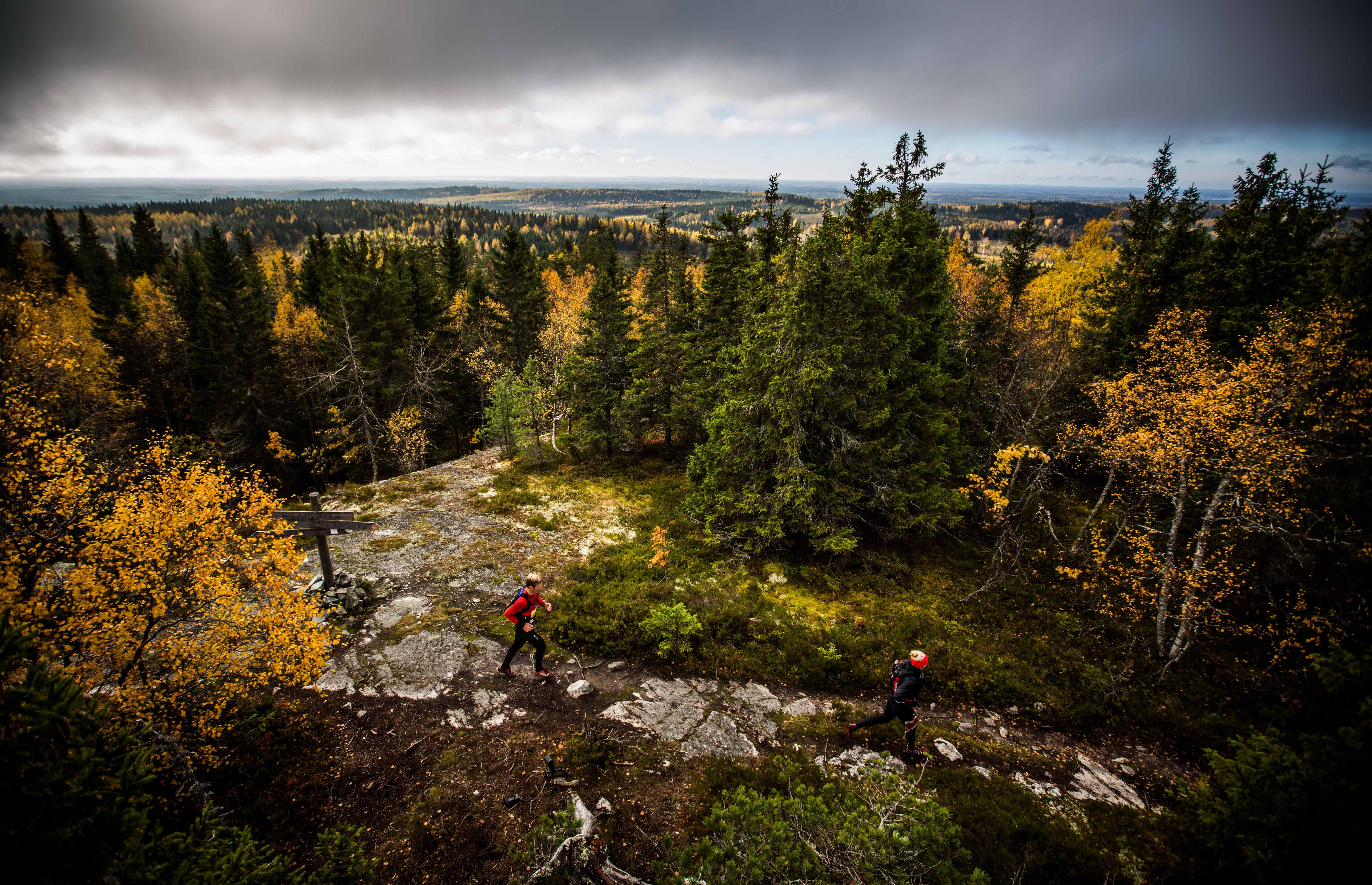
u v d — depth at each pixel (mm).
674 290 22500
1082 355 19656
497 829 6457
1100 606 13195
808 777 7453
